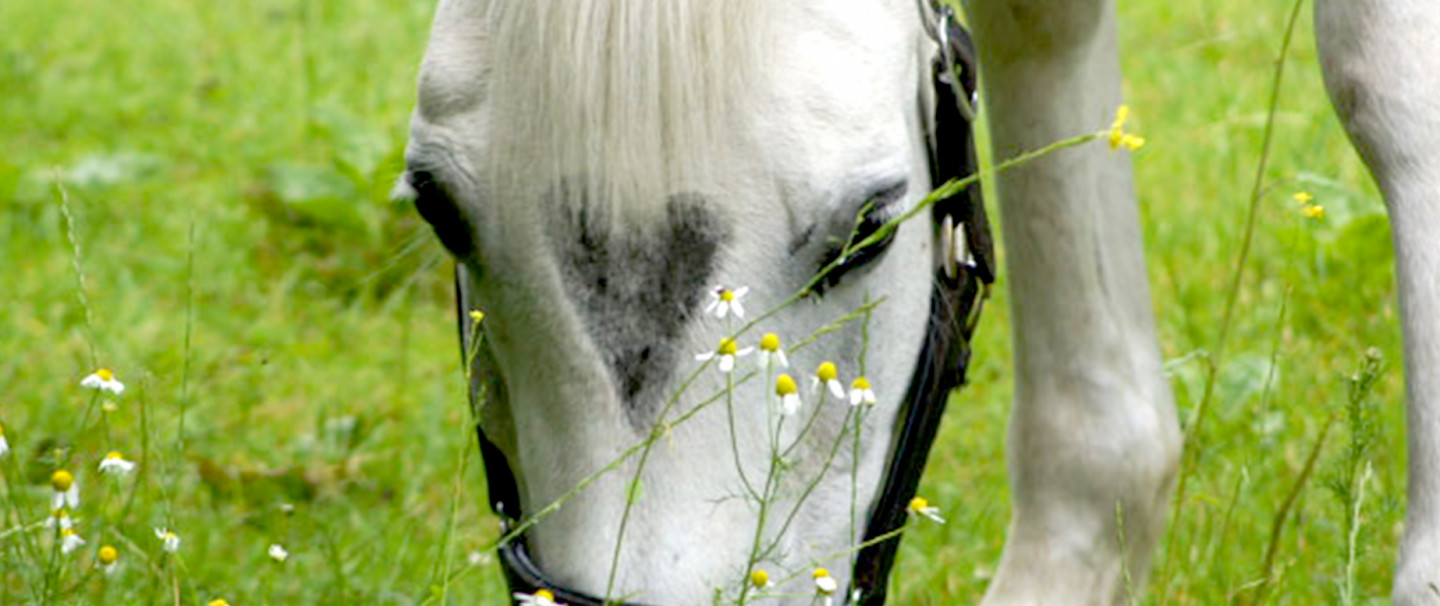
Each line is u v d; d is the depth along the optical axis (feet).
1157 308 27.96
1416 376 12.96
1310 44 37.32
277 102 38.19
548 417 12.85
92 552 20.56
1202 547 20.83
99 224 32.42
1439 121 13.14
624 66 12.07
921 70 14.03
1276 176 31.17
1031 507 19.06
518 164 12.41
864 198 12.61
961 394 26.30
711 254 12.37
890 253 13.57
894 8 13.20
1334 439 23.71
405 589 21.07
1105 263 18.63
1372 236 27.71
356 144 32.86
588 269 12.41
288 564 21.57
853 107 12.58
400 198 13.29
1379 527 19.07
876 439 14.06
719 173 12.31
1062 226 18.29
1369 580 21.08
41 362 27.07
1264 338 27.07
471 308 14.17
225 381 27.20
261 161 35.29
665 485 12.67
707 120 12.18
